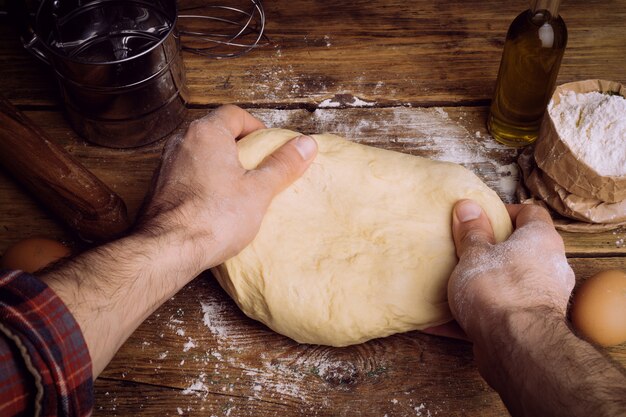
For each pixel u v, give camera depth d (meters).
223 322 1.14
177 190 0.96
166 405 1.06
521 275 0.87
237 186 0.99
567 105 1.20
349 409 1.05
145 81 1.25
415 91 1.44
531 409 0.73
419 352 1.10
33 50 1.31
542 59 1.21
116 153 1.37
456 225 1.04
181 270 0.87
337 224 1.08
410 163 1.13
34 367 0.59
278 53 1.51
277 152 1.06
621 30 1.53
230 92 1.45
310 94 1.44
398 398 1.06
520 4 1.59
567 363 0.71
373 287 1.02
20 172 1.21
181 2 1.60
